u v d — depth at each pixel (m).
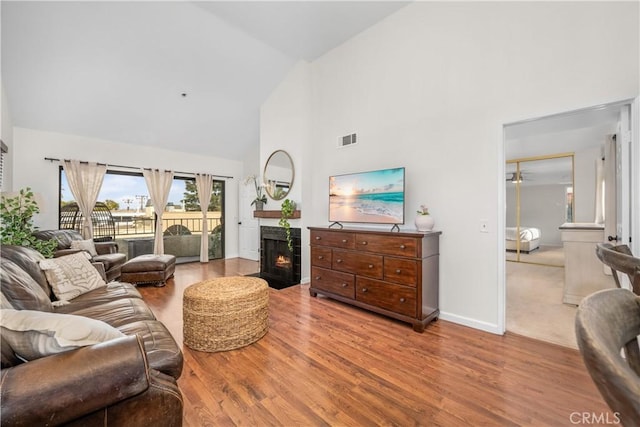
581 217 5.04
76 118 4.39
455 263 2.72
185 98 4.68
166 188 5.62
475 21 2.60
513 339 2.36
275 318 2.84
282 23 3.46
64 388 0.87
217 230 6.53
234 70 4.31
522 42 2.35
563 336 2.39
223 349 2.19
